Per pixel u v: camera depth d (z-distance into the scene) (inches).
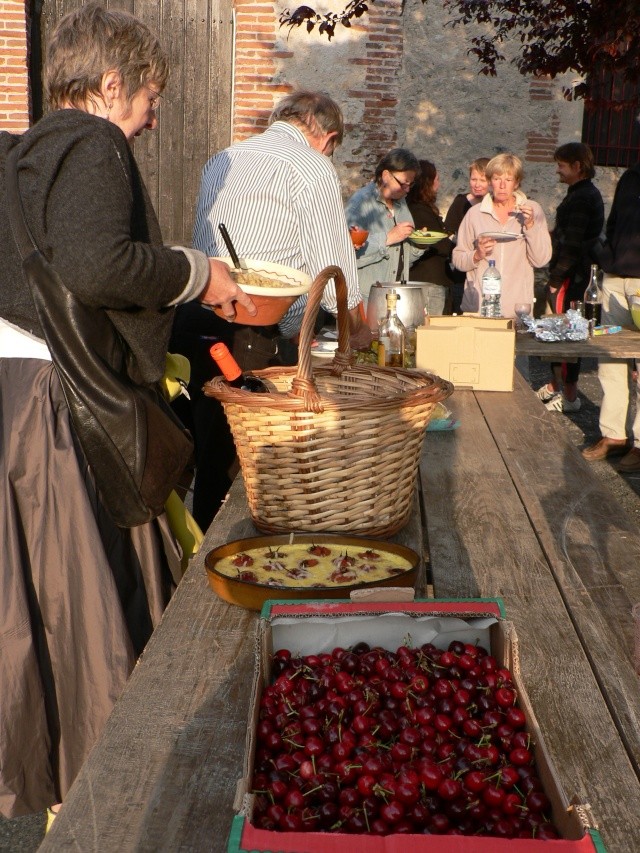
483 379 143.0
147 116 84.4
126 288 72.6
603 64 264.1
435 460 107.1
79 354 75.2
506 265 226.8
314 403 71.6
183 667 58.9
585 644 63.4
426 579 77.2
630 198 222.2
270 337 125.3
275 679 53.1
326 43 325.7
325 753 45.0
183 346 125.0
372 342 135.6
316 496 75.2
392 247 236.2
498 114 336.8
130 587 83.7
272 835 35.3
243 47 323.6
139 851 42.7
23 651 75.6
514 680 49.8
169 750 50.3
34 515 77.6
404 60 330.3
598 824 45.0
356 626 54.7
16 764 75.5
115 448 77.4
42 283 73.6
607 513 89.6
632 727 53.4
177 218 339.3
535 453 110.3
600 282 253.1
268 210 122.0
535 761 44.3
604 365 233.5
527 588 72.4
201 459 128.0
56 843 43.2
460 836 35.1
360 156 335.9
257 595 63.1
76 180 71.4
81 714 78.3
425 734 45.8
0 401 78.7
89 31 78.9
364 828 39.8
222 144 336.2
